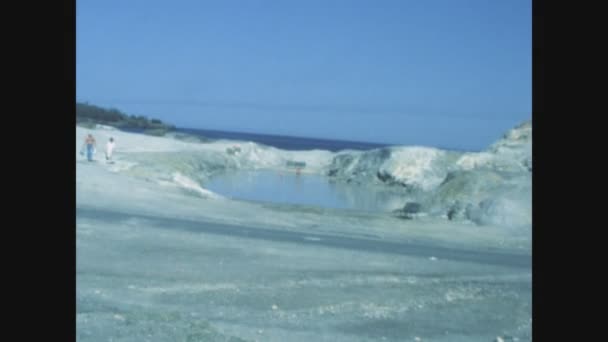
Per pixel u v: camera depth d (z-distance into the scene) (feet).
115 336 23.27
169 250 39.99
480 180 76.38
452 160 128.26
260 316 27.50
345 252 43.19
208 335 24.21
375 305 30.19
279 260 39.01
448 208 71.87
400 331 26.71
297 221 58.70
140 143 135.64
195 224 51.57
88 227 45.39
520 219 63.67
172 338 23.53
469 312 29.86
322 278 34.83
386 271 37.73
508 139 116.78
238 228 51.31
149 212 56.03
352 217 63.87
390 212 73.15
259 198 96.48
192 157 130.82
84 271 32.60
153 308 27.45
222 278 33.53
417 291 33.30
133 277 32.42
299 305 29.50
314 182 133.49
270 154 168.14
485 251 47.80
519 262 43.34
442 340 25.91
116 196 62.49
